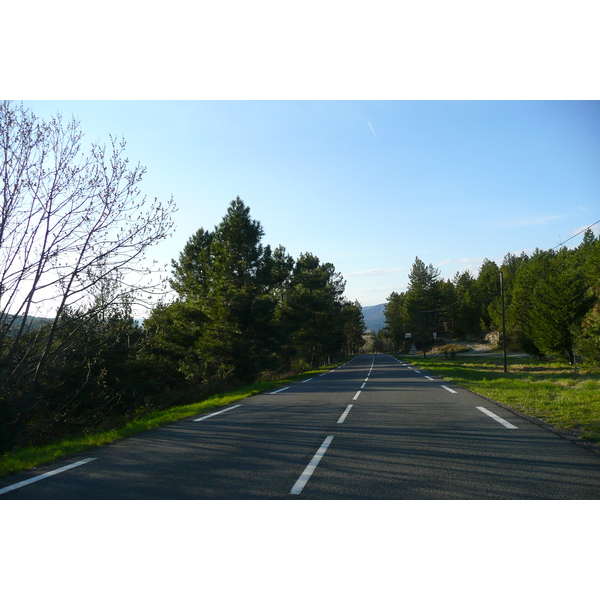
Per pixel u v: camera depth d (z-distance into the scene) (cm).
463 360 5412
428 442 748
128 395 2438
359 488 520
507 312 6819
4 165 1180
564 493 491
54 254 1279
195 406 1412
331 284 6606
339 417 1061
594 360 2327
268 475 579
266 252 3531
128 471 621
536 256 7544
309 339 5050
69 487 556
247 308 2961
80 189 1282
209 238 3919
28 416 1605
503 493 494
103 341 1697
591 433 776
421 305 9300
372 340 17962
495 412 1070
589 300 3656
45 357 1417
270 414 1156
